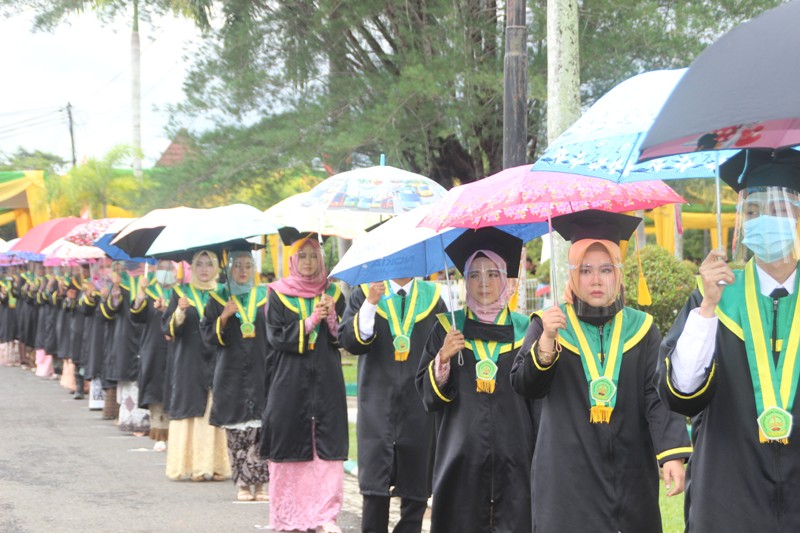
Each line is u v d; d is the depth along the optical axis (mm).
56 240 20156
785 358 4148
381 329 7656
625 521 5027
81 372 18453
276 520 8398
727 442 4215
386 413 7535
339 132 16438
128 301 14258
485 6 16688
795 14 3350
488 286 6027
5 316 25906
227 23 18062
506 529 5910
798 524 4105
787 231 4062
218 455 10828
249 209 9703
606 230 5152
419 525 7621
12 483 10578
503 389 5980
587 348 5117
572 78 9820
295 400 8266
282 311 8305
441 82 15938
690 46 15391
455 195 5625
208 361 10773
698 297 4363
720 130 3418
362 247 6551
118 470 11414
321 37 17594
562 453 5047
